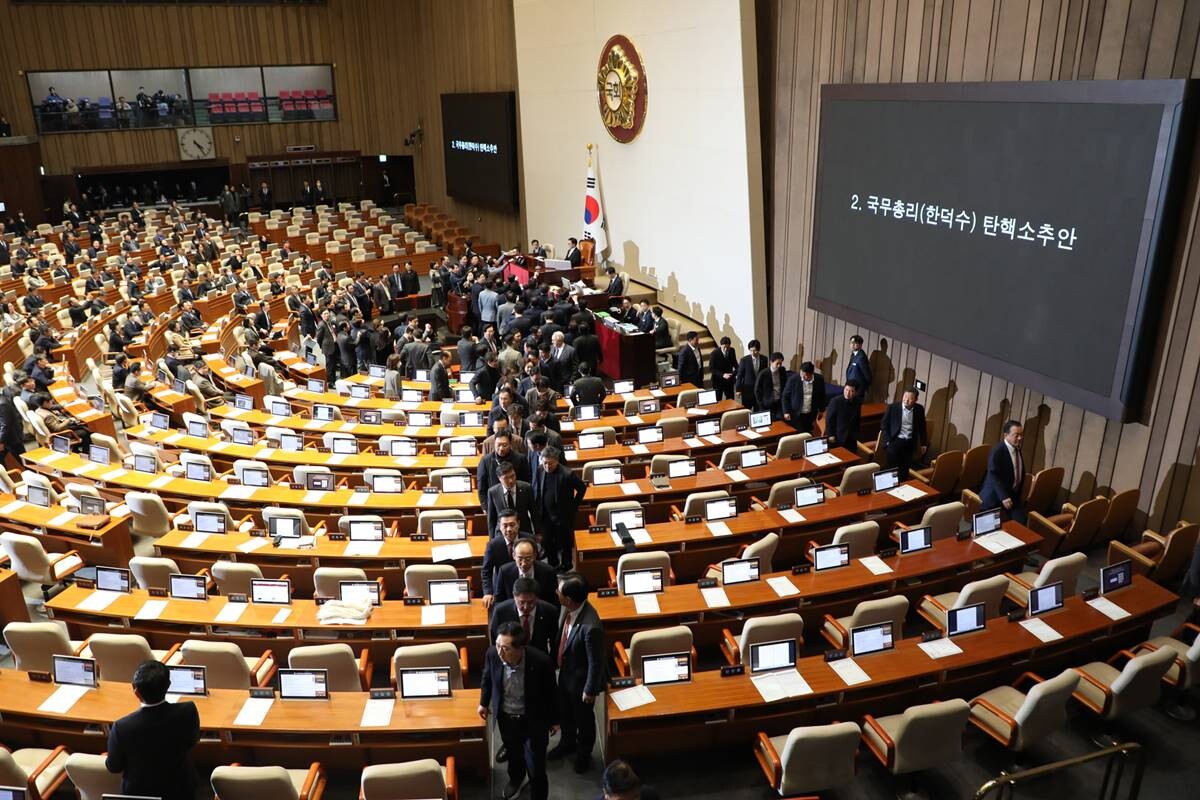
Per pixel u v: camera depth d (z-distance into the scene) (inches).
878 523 370.3
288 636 297.0
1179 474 345.7
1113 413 360.8
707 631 302.7
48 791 232.7
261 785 206.8
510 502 310.3
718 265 664.4
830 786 228.5
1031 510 398.6
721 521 361.1
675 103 682.2
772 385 497.0
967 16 425.4
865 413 503.8
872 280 506.6
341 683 259.4
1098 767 256.8
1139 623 292.0
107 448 456.8
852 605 312.3
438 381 554.6
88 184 1302.9
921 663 260.8
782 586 306.2
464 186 1163.3
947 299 450.0
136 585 330.0
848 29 513.3
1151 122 331.9
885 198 486.0
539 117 937.5
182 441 482.0
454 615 292.5
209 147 1322.6
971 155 422.6
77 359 706.8
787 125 585.9
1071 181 370.3
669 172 710.5
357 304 847.7
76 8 1206.3
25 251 1015.6
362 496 398.0
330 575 303.0
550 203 952.3
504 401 375.2
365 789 206.4
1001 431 434.6
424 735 246.2
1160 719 276.1
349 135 1389.0
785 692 248.4
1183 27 326.0
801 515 364.8
